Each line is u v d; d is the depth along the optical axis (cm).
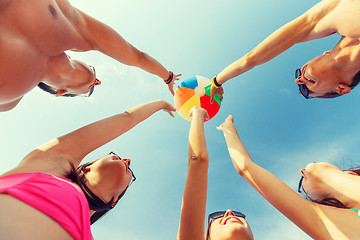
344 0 164
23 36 164
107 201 220
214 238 194
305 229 157
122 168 221
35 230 97
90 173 218
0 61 154
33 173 130
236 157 226
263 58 233
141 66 284
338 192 175
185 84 338
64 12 193
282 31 209
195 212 125
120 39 240
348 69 195
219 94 339
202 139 152
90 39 222
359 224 142
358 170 204
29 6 160
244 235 179
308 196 210
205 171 137
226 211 223
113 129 215
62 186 131
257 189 195
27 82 187
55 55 199
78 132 190
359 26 153
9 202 100
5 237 86
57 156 164
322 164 198
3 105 204
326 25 181
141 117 259
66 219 115
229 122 285
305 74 236
